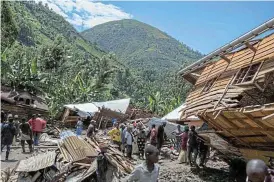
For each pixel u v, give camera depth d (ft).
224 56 48.60
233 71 45.32
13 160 52.85
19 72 142.51
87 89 176.14
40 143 70.74
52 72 212.64
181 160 61.05
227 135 46.47
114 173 35.01
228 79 45.37
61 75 215.31
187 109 55.52
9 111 118.11
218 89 46.50
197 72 65.31
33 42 508.12
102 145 33.04
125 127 63.93
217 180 48.29
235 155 49.90
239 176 50.24
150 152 17.67
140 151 66.28
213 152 71.10
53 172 35.78
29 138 59.62
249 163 11.40
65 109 145.59
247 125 37.96
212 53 49.55
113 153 41.65
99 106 145.18
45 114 136.98
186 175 50.88
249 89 38.24
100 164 32.48
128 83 439.63
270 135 35.42
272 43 39.17
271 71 35.70
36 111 129.70
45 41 597.52
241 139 42.98
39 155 39.93
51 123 134.51
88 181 34.19
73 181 33.47
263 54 39.83
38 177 36.24
